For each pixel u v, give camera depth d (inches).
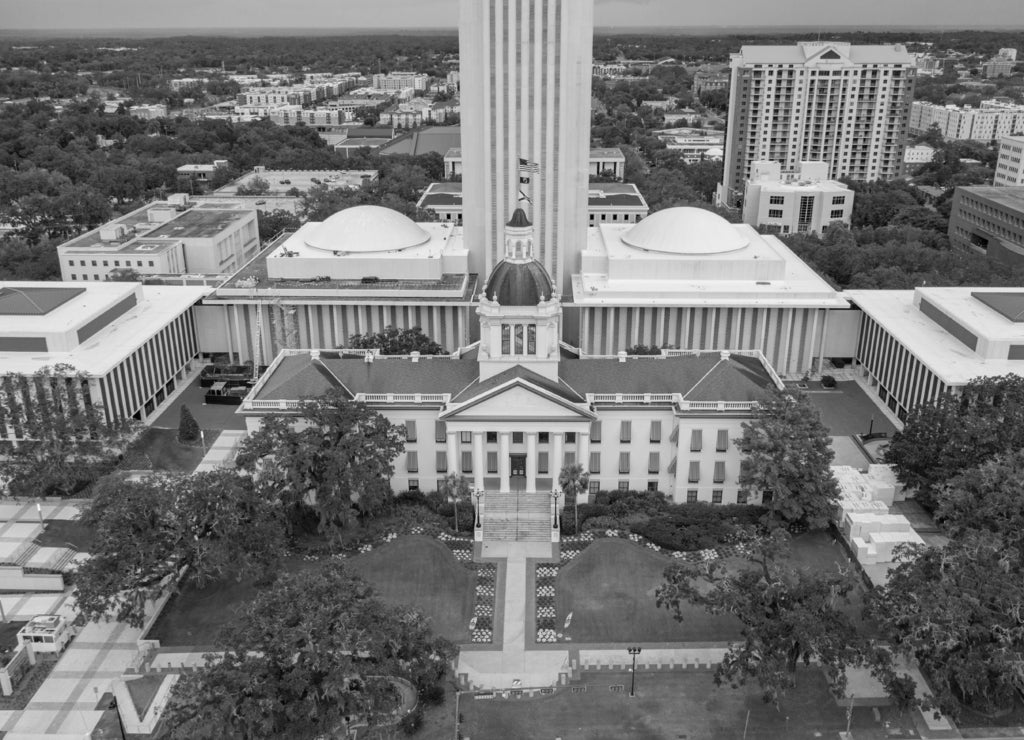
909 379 6963.6
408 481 5944.9
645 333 7824.8
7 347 6742.1
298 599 3961.6
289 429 5334.6
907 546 4503.0
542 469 5964.6
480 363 5772.6
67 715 4153.5
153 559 4532.5
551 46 7726.4
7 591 5103.3
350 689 3764.8
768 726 4040.4
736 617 4785.9
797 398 5561.0
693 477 5797.2
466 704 4197.8
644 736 3991.1
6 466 5880.9
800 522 5580.7
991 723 4062.5
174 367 7810.0
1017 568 4311.0
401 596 4972.9
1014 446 5428.2
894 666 4274.1
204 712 3535.9
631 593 4987.7
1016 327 6747.1
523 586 5054.1
